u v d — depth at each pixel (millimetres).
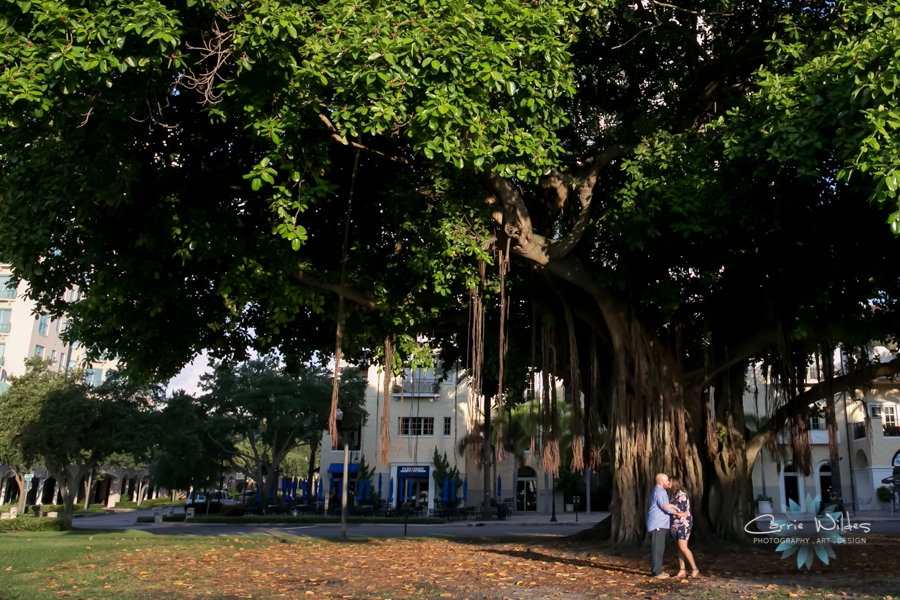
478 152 9609
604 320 14828
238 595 8258
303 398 39938
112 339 14234
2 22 8383
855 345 14461
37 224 10914
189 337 14422
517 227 12375
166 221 11258
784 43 12195
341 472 44594
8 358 46438
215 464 44594
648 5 13352
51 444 31234
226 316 15086
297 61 9422
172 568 11031
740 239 12289
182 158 11953
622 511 14164
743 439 15492
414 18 9383
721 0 13078
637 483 14164
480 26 9609
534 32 10273
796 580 9594
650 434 14156
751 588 8820
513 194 12227
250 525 30922
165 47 8320
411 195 12344
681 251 12898
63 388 31453
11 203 11008
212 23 9484
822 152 10586
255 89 9320
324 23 9383
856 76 8828
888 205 10477
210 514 40281
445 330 16094
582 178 13344
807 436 15086
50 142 10609
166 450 34156
